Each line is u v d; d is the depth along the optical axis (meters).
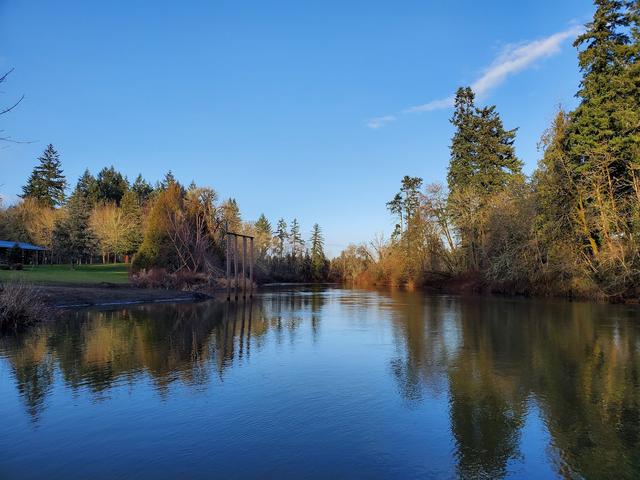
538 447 5.97
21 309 17.06
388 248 71.94
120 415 7.12
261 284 75.50
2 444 6.00
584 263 31.02
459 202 47.09
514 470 5.32
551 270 32.97
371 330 16.78
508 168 49.41
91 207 83.12
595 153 29.08
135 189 105.25
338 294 44.94
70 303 24.78
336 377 9.59
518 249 35.59
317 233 112.56
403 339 14.61
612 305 26.20
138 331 16.00
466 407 7.59
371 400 7.96
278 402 7.82
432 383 9.08
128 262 73.12
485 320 19.64
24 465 5.38
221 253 47.22
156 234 39.19
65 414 7.16
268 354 12.10
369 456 5.66
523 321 19.02
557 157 31.83
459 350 12.62
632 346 12.98
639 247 26.58
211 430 6.51
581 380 9.28
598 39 30.62
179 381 9.20
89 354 11.88
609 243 28.06
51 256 66.00
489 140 48.62
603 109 29.23
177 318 20.34
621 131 28.52
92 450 5.81
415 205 67.44
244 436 6.29
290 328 17.41
